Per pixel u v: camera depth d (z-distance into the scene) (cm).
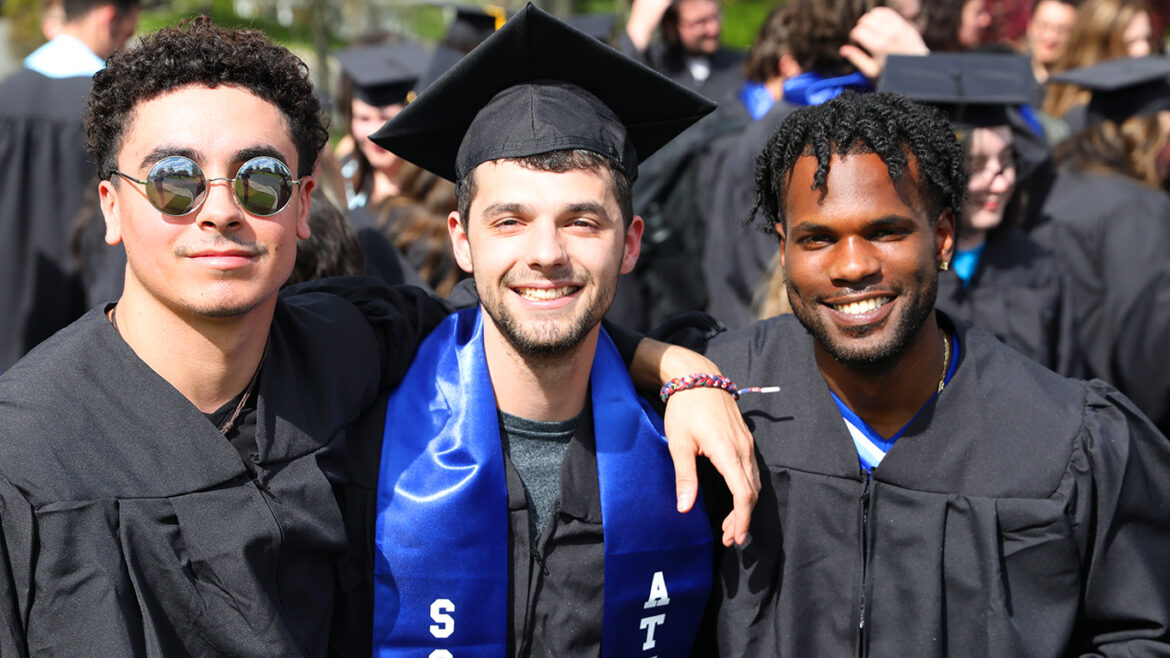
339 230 272
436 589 204
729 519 201
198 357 187
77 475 175
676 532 218
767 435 220
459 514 204
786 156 209
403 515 204
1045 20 623
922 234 201
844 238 199
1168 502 214
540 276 195
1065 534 202
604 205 200
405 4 1605
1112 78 417
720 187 409
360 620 206
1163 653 205
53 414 177
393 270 339
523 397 212
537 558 210
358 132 450
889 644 206
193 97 180
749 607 216
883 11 379
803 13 402
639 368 229
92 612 170
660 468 218
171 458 182
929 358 212
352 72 447
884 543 210
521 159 200
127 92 181
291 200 187
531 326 197
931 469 209
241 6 1474
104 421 180
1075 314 364
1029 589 204
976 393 212
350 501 206
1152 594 208
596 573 212
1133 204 396
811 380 221
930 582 204
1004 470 207
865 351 201
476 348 217
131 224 181
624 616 213
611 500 211
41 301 436
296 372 201
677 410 212
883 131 201
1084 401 215
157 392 184
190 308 180
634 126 230
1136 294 375
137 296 187
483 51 207
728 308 399
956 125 332
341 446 202
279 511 188
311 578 194
